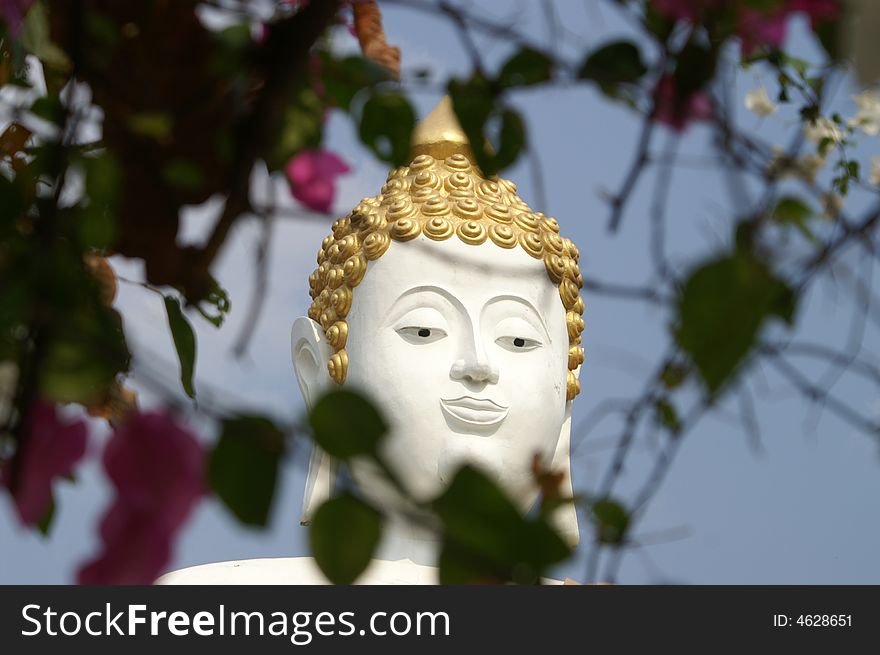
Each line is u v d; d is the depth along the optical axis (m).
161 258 6.16
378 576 15.71
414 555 16.28
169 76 6.09
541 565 4.84
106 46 6.09
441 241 17.17
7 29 6.51
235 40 6.01
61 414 5.61
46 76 6.71
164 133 5.90
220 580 16.39
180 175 6.05
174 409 5.14
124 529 5.17
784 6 5.81
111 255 6.36
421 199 17.53
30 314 5.66
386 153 6.46
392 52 6.75
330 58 6.39
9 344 5.80
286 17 6.04
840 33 5.70
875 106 11.59
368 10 6.76
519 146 6.41
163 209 6.16
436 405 16.59
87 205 6.01
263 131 6.00
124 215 6.16
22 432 5.44
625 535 5.76
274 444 4.89
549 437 17.20
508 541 4.84
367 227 17.55
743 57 6.96
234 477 4.90
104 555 5.16
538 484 5.86
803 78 9.02
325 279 17.77
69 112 6.01
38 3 6.43
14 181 6.10
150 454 5.18
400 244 17.28
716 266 4.84
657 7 5.82
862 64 5.16
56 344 5.50
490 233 17.33
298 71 5.97
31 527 5.57
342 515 4.92
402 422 16.59
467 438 16.56
